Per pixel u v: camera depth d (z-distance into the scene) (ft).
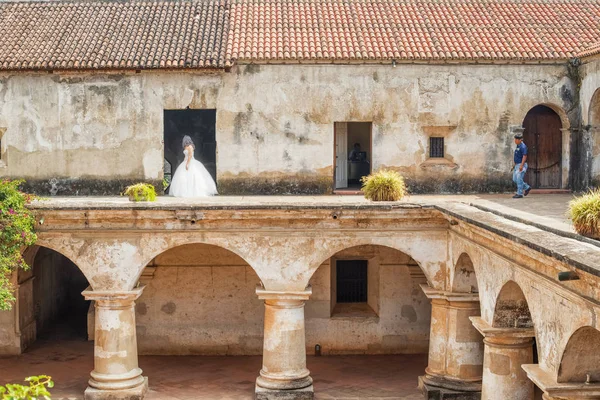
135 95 71.82
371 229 56.95
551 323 36.14
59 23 76.43
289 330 57.26
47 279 76.13
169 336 69.05
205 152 94.68
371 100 72.33
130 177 72.54
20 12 78.23
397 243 57.26
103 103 71.87
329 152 72.69
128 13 78.13
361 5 80.02
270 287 57.11
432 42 73.67
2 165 72.18
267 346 57.67
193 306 69.10
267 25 75.92
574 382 35.55
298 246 56.90
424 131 72.90
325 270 68.80
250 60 71.31
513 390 47.24
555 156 76.02
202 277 69.00
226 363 66.85
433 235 57.26
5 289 53.01
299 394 56.95
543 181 76.18
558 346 35.32
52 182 72.33
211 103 72.02
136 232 56.29
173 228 56.18
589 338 33.88
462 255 53.78
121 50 72.23
